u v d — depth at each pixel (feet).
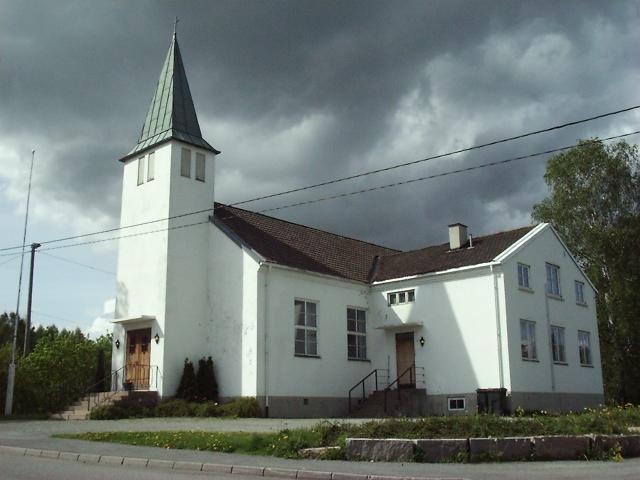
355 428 46.16
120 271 94.73
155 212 91.56
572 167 137.69
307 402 87.04
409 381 94.58
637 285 129.70
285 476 36.68
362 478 34.71
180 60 101.96
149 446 48.60
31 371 102.58
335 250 107.45
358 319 99.55
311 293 91.91
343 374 93.71
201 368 85.56
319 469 37.27
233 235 89.97
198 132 98.02
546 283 96.53
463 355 88.53
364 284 100.99
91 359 123.85
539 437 42.01
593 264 134.62
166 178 91.25
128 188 97.19
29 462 42.09
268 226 101.91
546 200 142.20
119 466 40.70
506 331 84.99
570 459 41.98
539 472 36.27
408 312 96.27
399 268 103.40
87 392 88.33
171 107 95.96
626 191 134.82
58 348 118.93
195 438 48.98
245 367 83.25
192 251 91.09
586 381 100.58
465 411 86.33
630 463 40.19
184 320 87.81
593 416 48.49
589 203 135.64
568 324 99.45
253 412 79.05
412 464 39.68
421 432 43.29
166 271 87.35
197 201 93.61
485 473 35.83
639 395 130.31
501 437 42.06
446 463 40.19
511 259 89.45
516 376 84.64
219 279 90.07
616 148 137.69
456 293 91.20
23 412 96.68
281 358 85.20
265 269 86.02
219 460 40.98
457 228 99.71
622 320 129.70
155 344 86.02
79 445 49.32
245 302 85.56
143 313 89.30
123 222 96.43
